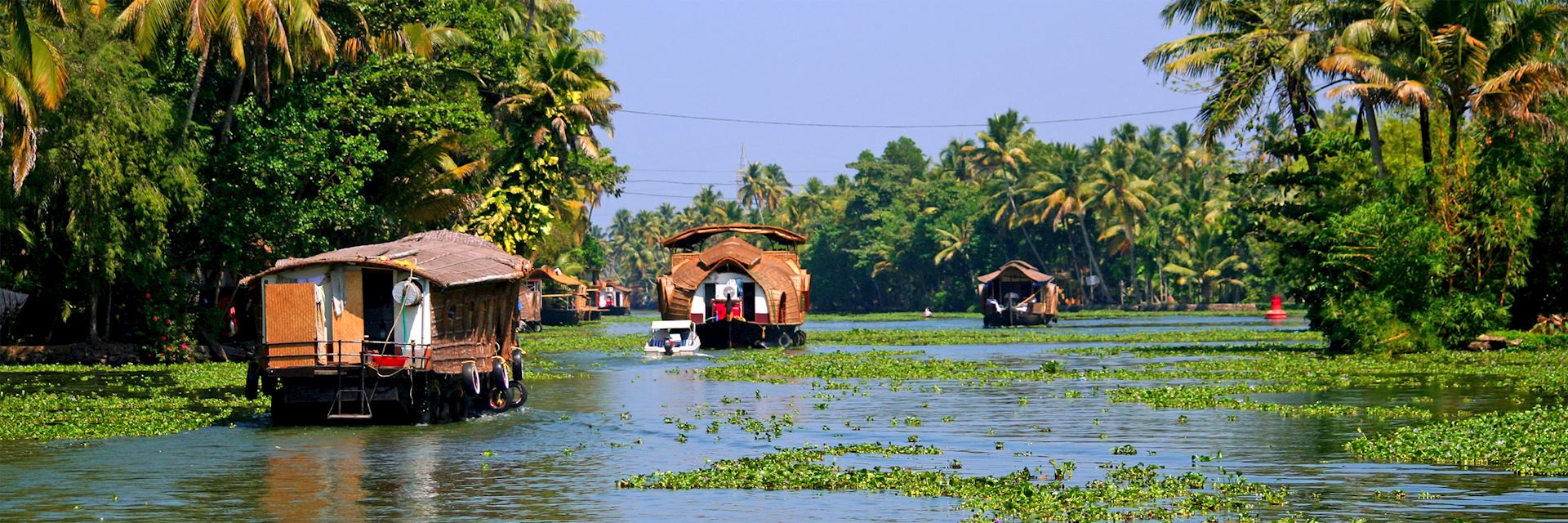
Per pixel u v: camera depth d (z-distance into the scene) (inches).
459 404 1529.3
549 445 1326.3
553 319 5782.5
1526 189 2532.0
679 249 3644.2
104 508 986.1
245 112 2500.0
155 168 2421.3
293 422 1483.8
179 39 2444.6
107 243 2395.4
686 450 1291.8
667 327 3043.8
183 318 2568.9
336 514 962.7
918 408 1668.3
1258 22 2876.5
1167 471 1123.9
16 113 2048.5
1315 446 1256.2
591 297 7017.7
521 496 1031.0
